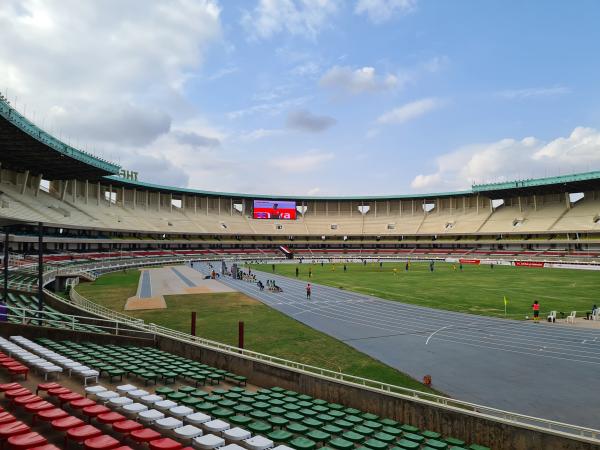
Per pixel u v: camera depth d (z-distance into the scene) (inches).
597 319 1406.3
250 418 504.7
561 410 690.8
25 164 2709.2
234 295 1962.4
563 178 3954.2
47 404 454.3
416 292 2079.2
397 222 5595.5
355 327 1300.4
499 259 4131.4
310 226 5659.5
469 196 5369.1
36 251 2659.9
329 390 634.8
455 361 956.6
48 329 864.9
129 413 492.4
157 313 1494.8
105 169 2856.8
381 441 465.7
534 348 1067.9
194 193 5113.2
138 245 4269.2
